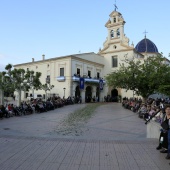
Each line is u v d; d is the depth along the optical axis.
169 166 6.14
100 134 12.38
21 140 9.21
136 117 20.92
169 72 29.69
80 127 14.78
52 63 47.72
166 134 7.25
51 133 12.52
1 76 28.88
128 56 52.00
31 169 5.84
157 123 9.89
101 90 54.28
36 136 10.05
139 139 9.52
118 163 6.37
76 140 9.26
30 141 9.04
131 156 7.05
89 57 50.97
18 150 7.71
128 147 8.16
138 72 31.02
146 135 12.05
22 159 6.70
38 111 25.42
